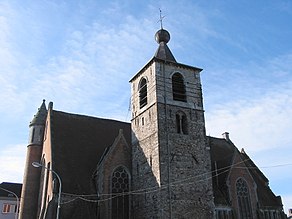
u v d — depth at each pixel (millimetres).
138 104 45844
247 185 48844
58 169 40906
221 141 58469
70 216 36812
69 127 47156
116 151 43469
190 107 43875
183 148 40812
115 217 40156
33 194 45906
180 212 37281
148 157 40906
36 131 49875
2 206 66750
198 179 40156
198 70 46969
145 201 39594
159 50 47281
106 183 40750
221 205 44844
